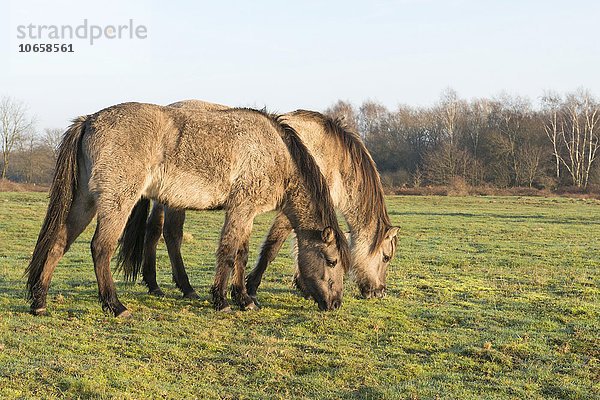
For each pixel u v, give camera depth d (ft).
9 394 17.52
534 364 22.38
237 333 25.43
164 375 20.15
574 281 39.37
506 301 32.78
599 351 23.84
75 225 27.27
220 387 19.44
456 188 164.25
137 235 31.30
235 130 28.58
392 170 223.92
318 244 29.37
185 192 28.02
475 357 23.08
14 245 56.34
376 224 32.42
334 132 32.24
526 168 195.72
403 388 19.58
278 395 18.88
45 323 25.68
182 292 32.22
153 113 27.50
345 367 21.56
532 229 76.48
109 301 26.91
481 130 222.69
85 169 26.71
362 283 32.71
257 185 28.78
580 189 175.11
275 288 35.50
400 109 241.14
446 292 35.14
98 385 18.45
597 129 208.44
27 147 185.16
